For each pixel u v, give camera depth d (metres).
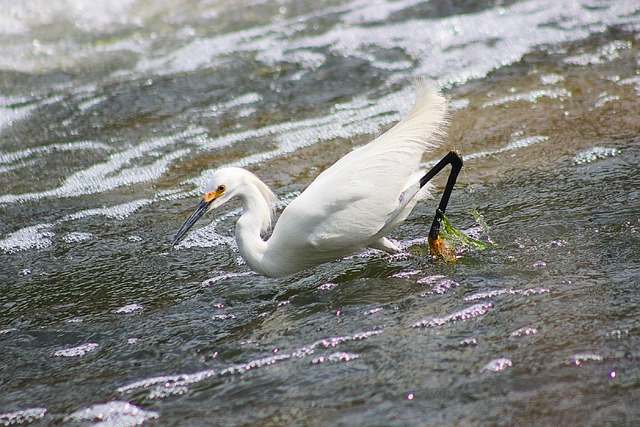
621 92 15.74
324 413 7.22
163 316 9.67
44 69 20.92
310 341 8.62
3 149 16.25
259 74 19.42
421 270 10.10
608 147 13.23
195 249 11.62
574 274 9.36
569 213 11.09
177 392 7.94
